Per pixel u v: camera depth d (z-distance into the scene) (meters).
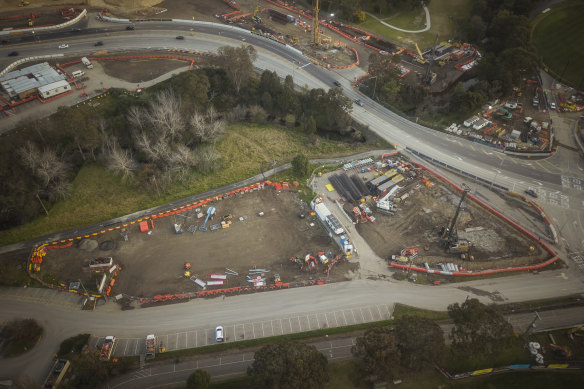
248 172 150.62
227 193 141.62
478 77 185.38
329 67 197.62
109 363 97.25
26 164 132.88
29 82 172.25
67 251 123.00
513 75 173.75
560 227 128.62
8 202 127.50
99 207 136.88
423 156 154.12
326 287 114.25
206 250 124.00
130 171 144.75
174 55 198.62
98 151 153.88
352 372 96.19
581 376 95.50
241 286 114.50
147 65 192.25
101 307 109.75
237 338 103.19
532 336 102.12
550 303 109.50
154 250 123.94
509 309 107.88
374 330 91.44
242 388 93.12
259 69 194.62
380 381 92.69
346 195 139.62
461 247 121.38
